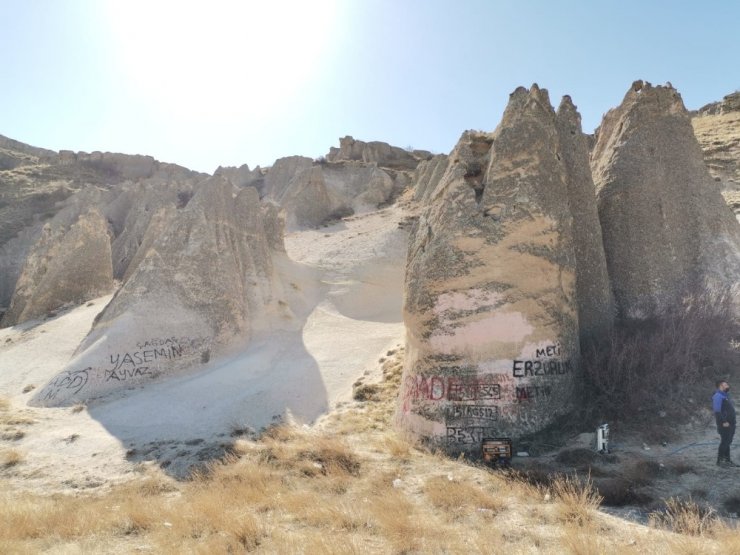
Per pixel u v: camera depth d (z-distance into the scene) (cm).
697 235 1342
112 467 1057
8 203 4831
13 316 2689
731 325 1175
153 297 1742
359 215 3853
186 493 879
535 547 610
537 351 1028
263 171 6278
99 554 629
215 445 1094
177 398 1420
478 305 1048
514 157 1101
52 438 1209
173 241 1870
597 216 1266
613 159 1437
